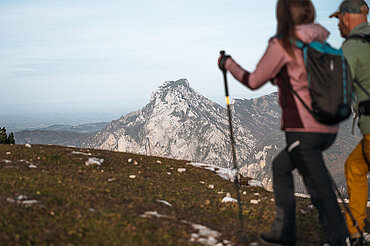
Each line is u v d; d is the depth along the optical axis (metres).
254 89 5.13
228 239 5.82
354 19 5.86
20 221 5.45
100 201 6.93
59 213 5.96
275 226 5.51
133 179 9.96
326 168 5.02
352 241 5.88
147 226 5.82
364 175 6.12
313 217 8.19
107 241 5.15
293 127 4.88
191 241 5.50
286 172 5.36
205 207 8.00
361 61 5.42
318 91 4.59
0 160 9.82
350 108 4.69
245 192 10.38
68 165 10.48
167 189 9.46
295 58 4.75
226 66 5.46
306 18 4.91
